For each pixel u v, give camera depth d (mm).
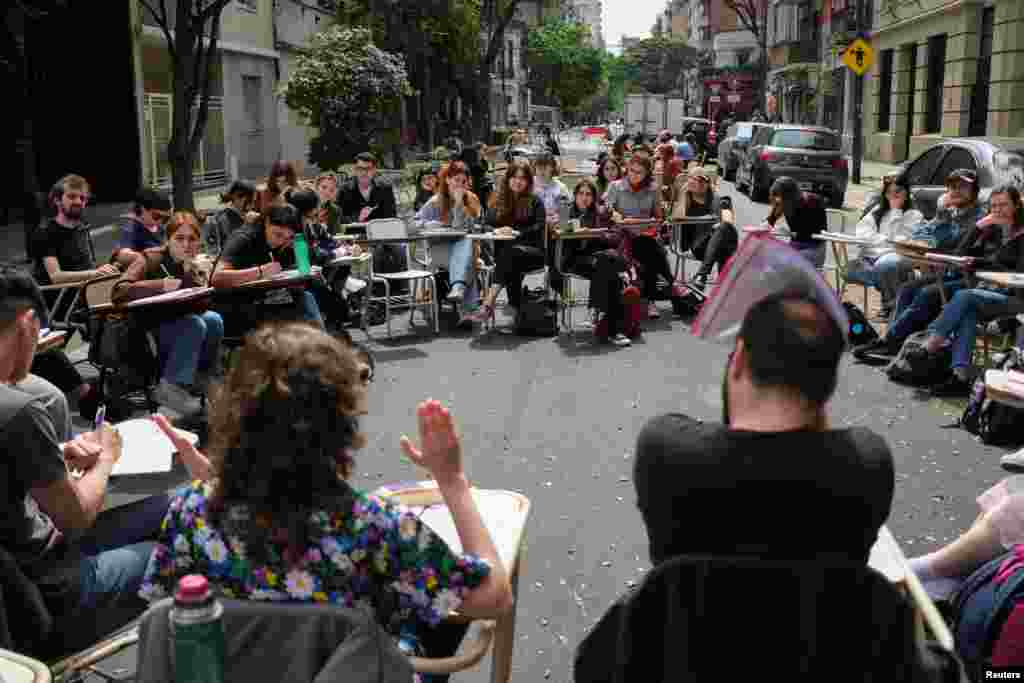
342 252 9305
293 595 2080
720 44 91000
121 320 6660
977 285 7852
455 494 2355
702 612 1879
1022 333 7051
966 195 8633
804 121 52594
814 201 9938
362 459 6203
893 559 2672
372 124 24672
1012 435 6270
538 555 4809
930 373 7684
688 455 2033
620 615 2066
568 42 103125
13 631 2879
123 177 22234
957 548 3305
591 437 6617
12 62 12578
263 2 29828
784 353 2021
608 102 164875
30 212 12852
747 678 1873
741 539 1994
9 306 3387
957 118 29078
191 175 16156
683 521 2033
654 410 7242
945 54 31016
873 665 1847
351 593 2107
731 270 2232
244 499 2068
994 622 3053
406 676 1975
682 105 53500
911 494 5520
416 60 33844
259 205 9742
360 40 24656
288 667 1928
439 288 11078
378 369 8578
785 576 1858
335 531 2084
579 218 10352
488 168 15875
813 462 1979
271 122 30891
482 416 7121
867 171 32562
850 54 25703
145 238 8484
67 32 21562
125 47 21797
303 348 2088
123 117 22031
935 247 8461
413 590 2160
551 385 7973
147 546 3234
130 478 5824
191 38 15766
